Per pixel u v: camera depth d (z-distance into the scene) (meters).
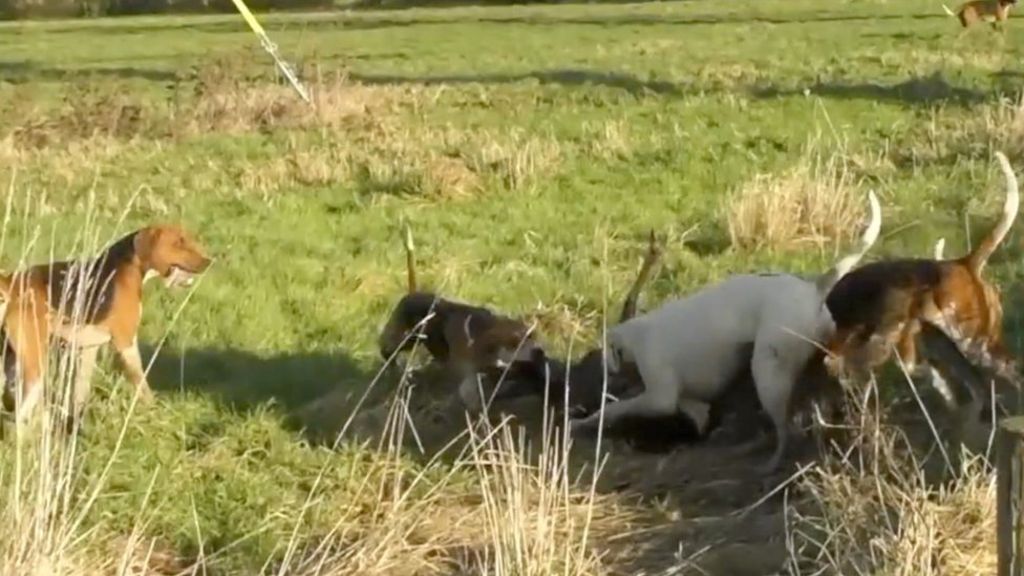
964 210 20.97
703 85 37.69
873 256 18.92
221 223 23.58
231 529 11.55
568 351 14.59
